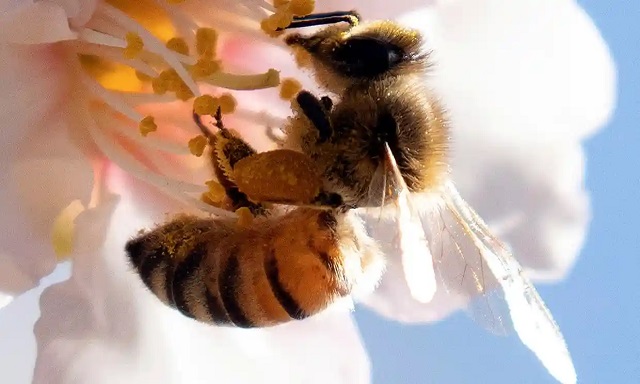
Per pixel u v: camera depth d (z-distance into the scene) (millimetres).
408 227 67
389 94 71
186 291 69
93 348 71
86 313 71
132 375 72
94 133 72
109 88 72
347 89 71
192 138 72
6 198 68
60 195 70
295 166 70
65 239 71
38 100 70
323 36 71
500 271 70
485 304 70
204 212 71
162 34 72
